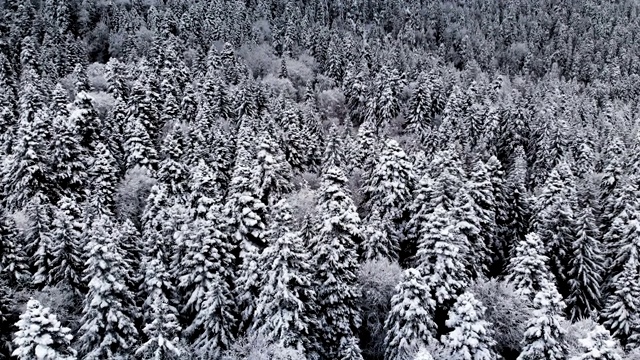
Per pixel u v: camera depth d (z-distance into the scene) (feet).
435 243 108.58
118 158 178.60
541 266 118.73
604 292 137.49
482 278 129.08
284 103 262.88
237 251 116.78
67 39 309.01
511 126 247.91
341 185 142.00
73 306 103.81
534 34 510.58
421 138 245.24
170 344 74.38
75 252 106.42
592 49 475.72
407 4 539.70
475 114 252.62
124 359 83.66
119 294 87.30
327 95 308.19
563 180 177.06
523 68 444.55
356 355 96.78
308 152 219.82
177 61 282.77
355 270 114.62
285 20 433.48
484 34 511.81
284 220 97.96
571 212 142.82
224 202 170.40
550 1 610.24
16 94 233.35
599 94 377.91
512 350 111.34
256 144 182.39
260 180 143.33
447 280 106.01
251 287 99.60
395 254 136.36
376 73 326.85
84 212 117.91
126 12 378.53
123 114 211.00
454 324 89.25
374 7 524.93
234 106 254.68
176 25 372.79
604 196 185.47
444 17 526.57
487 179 156.35
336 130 194.49
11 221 109.09
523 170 179.63
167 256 110.42
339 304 106.01
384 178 154.71
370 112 280.31
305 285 98.53
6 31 318.65
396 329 96.43
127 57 326.24
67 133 152.87
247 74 317.63
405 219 154.40
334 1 514.68
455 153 173.06
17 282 104.78
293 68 351.87
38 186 140.05
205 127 204.03
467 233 131.75
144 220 138.10
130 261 109.91
